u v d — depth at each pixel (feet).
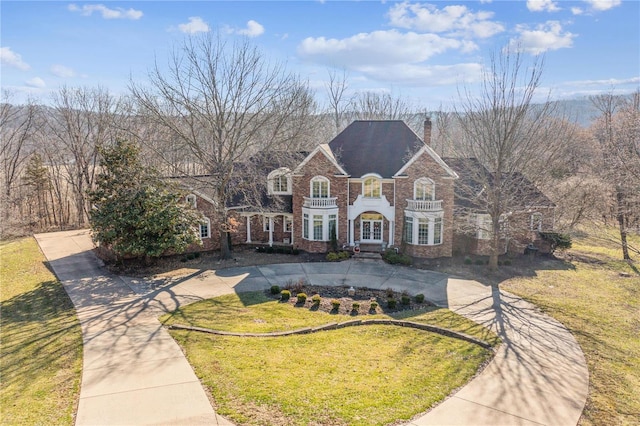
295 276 88.02
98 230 89.30
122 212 86.94
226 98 93.45
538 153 93.50
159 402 39.37
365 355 51.49
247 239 116.37
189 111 92.38
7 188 150.41
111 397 40.29
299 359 49.57
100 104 158.81
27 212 161.99
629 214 100.17
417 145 109.91
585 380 46.65
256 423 36.22
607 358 52.42
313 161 104.94
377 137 113.80
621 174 93.61
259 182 102.89
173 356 49.42
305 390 41.96
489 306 71.46
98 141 149.07
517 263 99.50
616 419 39.24
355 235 108.99
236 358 49.19
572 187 112.47
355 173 107.24
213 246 110.83
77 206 161.99
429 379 45.55
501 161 87.15
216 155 101.81
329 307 70.38
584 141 155.12
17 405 39.06
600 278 89.71
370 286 81.87
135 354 50.03
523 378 46.68
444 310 69.31
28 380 44.04
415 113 233.76
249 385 42.57
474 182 108.27
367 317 65.62
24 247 115.14
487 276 88.89
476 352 53.26
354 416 37.76
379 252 103.65
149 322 61.52
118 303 70.49
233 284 82.64
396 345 55.01
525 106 83.56
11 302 72.28
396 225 105.09
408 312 68.28
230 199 109.50
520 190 99.96
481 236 103.09
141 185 88.89
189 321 62.18
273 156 105.91
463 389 43.83
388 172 106.22
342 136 116.47
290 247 110.11
